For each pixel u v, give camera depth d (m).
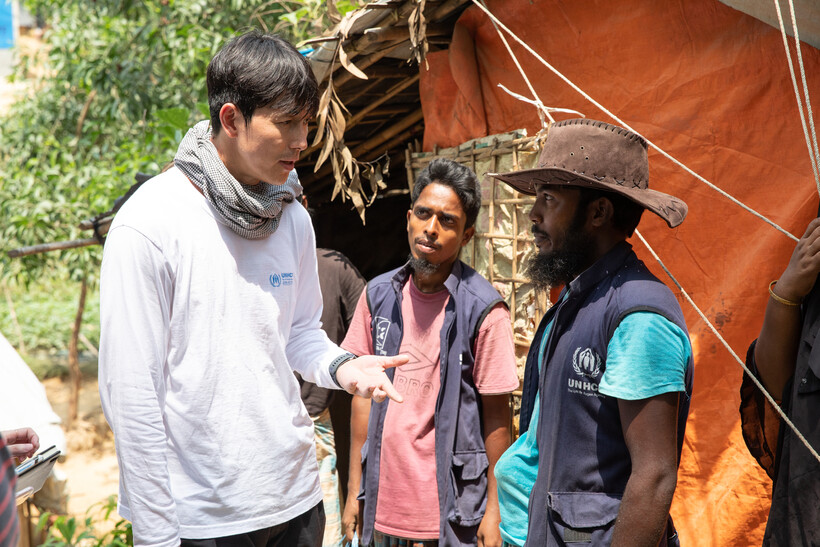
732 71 2.59
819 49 2.39
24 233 9.73
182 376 1.76
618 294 1.80
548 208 1.95
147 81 9.58
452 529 2.60
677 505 2.73
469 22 3.38
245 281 1.84
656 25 2.78
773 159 2.52
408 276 2.90
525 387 2.12
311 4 4.83
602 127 1.90
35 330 16.03
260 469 1.82
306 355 2.11
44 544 5.28
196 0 8.36
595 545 1.74
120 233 1.71
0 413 4.86
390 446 2.72
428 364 2.73
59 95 11.08
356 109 4.21
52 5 10.66
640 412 1.69
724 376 2.64
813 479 1.78
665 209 1.81
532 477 2.03
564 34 3.08
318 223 5.52
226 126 1.76
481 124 3.46
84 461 10.96
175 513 1.72
